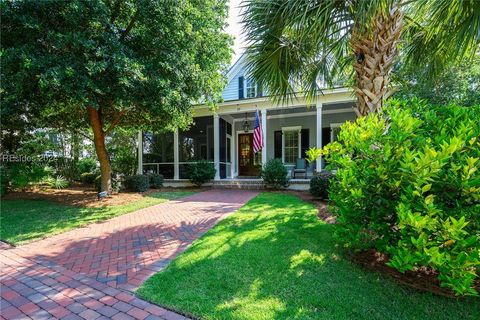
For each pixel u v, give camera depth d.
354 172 2.75
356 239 2.70
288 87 4.83
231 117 13.26
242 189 10.58
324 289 2.33
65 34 4.98
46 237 4.24
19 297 2.42
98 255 3.41
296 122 12.57
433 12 3.46
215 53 7.44
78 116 8.80
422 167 2.07
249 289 2.36
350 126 3.04
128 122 8.88
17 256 3.44
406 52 4.64
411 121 2.39
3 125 8.73
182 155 12.50
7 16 4.80
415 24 4.17
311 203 6.66
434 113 2.76
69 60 4.98
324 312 2.01
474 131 2.29
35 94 5.79
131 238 4.10
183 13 5.95
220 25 7.71
